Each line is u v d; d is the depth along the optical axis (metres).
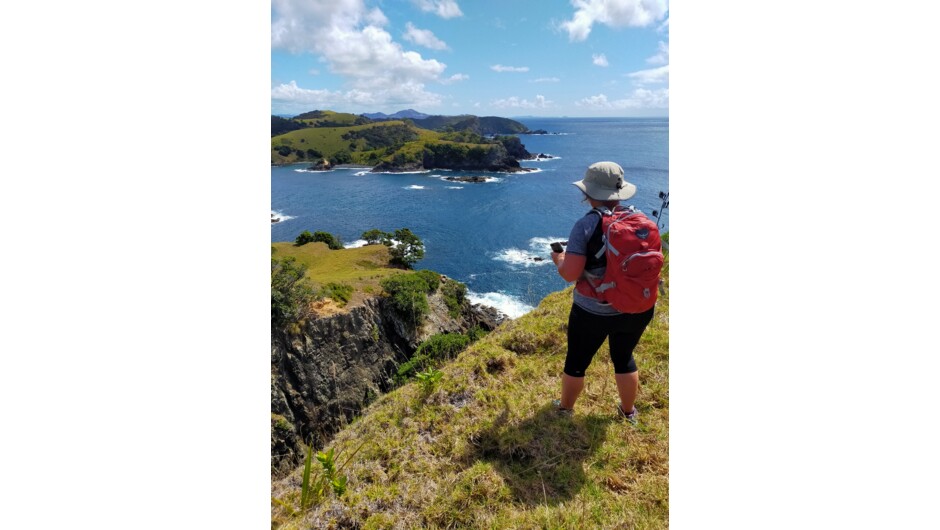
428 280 39.38
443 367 5.13
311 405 27.91
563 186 113.44
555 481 3.19
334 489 3.33
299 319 28.88
